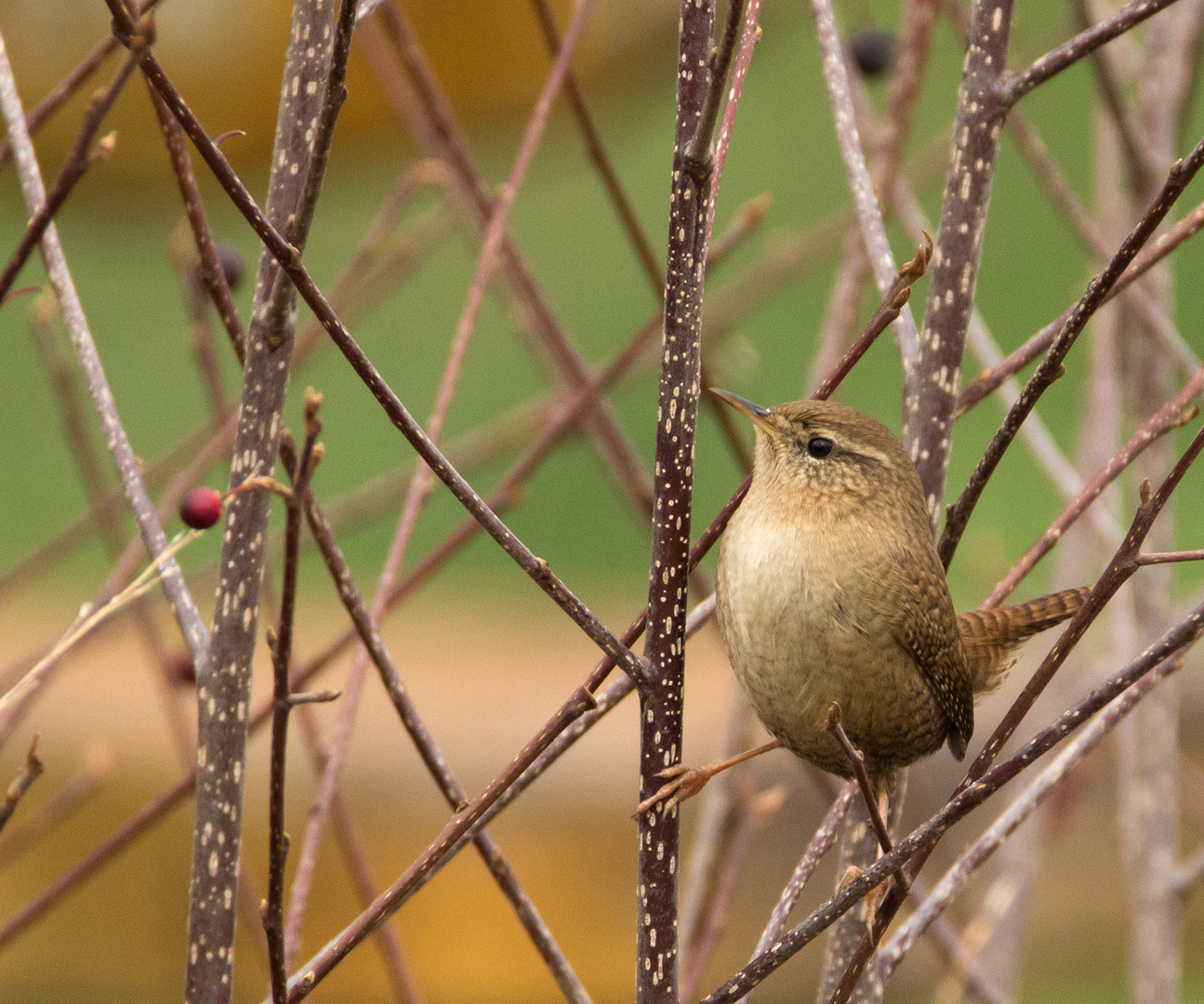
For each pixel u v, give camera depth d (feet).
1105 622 37.09
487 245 24.07
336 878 40.14
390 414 14.14
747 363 34.73
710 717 44.93
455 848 16.69
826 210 100.42
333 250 92.84
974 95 20.10
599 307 95.55
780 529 20.76
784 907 18.81
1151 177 27.35
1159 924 29.50
